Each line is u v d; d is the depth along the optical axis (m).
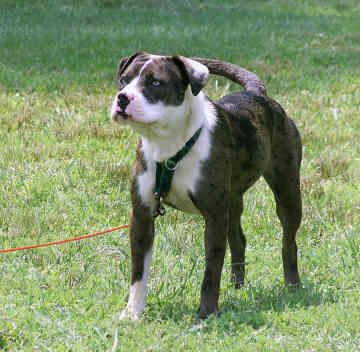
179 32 22.59
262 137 8.12
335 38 23.55
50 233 9.52
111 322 6.97
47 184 10.87
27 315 7.08
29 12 24.67
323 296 7.89
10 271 8.25
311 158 13.02
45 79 16.38
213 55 19.77
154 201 7.46
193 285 8.14
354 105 16.36
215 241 7.30
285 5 30.42
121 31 22.36
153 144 7.12
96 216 10.08
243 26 24.52
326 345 6.61
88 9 25.97
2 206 10.16
